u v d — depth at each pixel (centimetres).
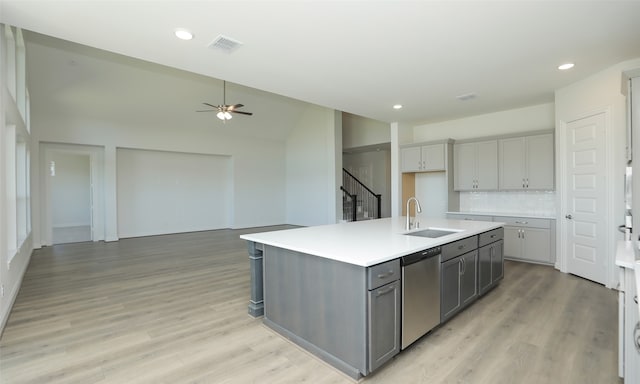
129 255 603
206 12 250
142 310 332
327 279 233
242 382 210
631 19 264
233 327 292
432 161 612
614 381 206
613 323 290
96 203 763
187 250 651
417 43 307
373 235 305
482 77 402
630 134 234
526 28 279
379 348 217
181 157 906
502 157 548
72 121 711
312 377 215
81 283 426
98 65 624
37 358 238
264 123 982
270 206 1062
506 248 532
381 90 452
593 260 407
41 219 693
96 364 230
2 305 292
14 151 383
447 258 288
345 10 249
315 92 462
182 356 242
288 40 299
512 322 296
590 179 407
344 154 1127
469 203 614
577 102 419
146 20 261
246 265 524
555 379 209
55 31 278
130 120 784
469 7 246
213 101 812
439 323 278
